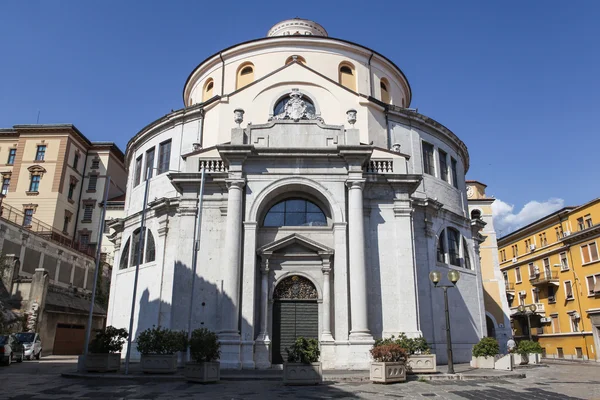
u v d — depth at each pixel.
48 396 12.23
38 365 24.67
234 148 21.02
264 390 13.33
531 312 47.28
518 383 15.37
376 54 30.98
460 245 27.78
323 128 22.06
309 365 14.52
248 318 19.33
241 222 20.67
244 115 25.41
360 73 30.31
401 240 21.50
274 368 19.00
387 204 22.00
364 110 25.72
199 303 20.61
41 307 34.69
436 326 23.55
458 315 25.53
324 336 19.61
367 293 20.34
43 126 55.19
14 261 35.50
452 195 28.73
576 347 42.44
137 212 27.77
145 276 25.41
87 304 42.78
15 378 16.59
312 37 29.67
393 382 15.02
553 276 46.41
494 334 36.84
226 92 29.94
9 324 32.28
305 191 21.84
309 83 25.89
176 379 15.45
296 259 21.02
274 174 21.36
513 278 54.03
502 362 19.36
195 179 22.05
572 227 45.00
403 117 27.47
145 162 29.34
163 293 23.72
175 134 27.56
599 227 40.34
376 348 15.61
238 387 13.96
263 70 29.38
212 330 20.22
